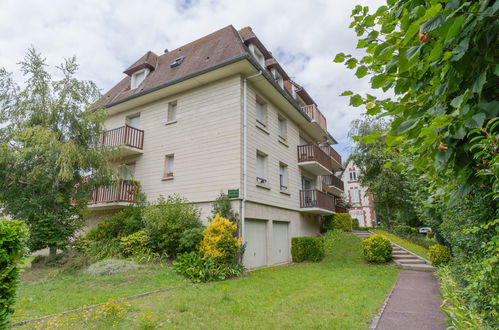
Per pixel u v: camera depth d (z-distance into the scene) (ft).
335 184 68.59
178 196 37.70
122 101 45.85
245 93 38.32
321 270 34.45
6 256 10.16
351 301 19.71
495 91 5.39
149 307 17.78
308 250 43.42
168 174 42.24
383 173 63.57
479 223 9.88
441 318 16.58
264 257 39.34
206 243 29.91
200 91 41.14
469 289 10.14
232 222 32.40
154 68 51.88
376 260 39.70
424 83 6.51
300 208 51.13
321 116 61.16
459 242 15.81
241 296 20.93
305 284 25.68
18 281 10.62
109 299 19.24
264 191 40.40
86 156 34.47
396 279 29.25
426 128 5.10
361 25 7.71
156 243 34.99
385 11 7.26
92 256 32.73
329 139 70.85
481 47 5.00
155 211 35.27
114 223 39.45
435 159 5.91
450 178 7.00
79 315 15.72
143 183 43.62
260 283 25.98
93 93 37.01
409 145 7.35
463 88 5.60
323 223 63.05
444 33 4.74
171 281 25.21
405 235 62.85
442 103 5.90
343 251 47.47
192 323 15.17
